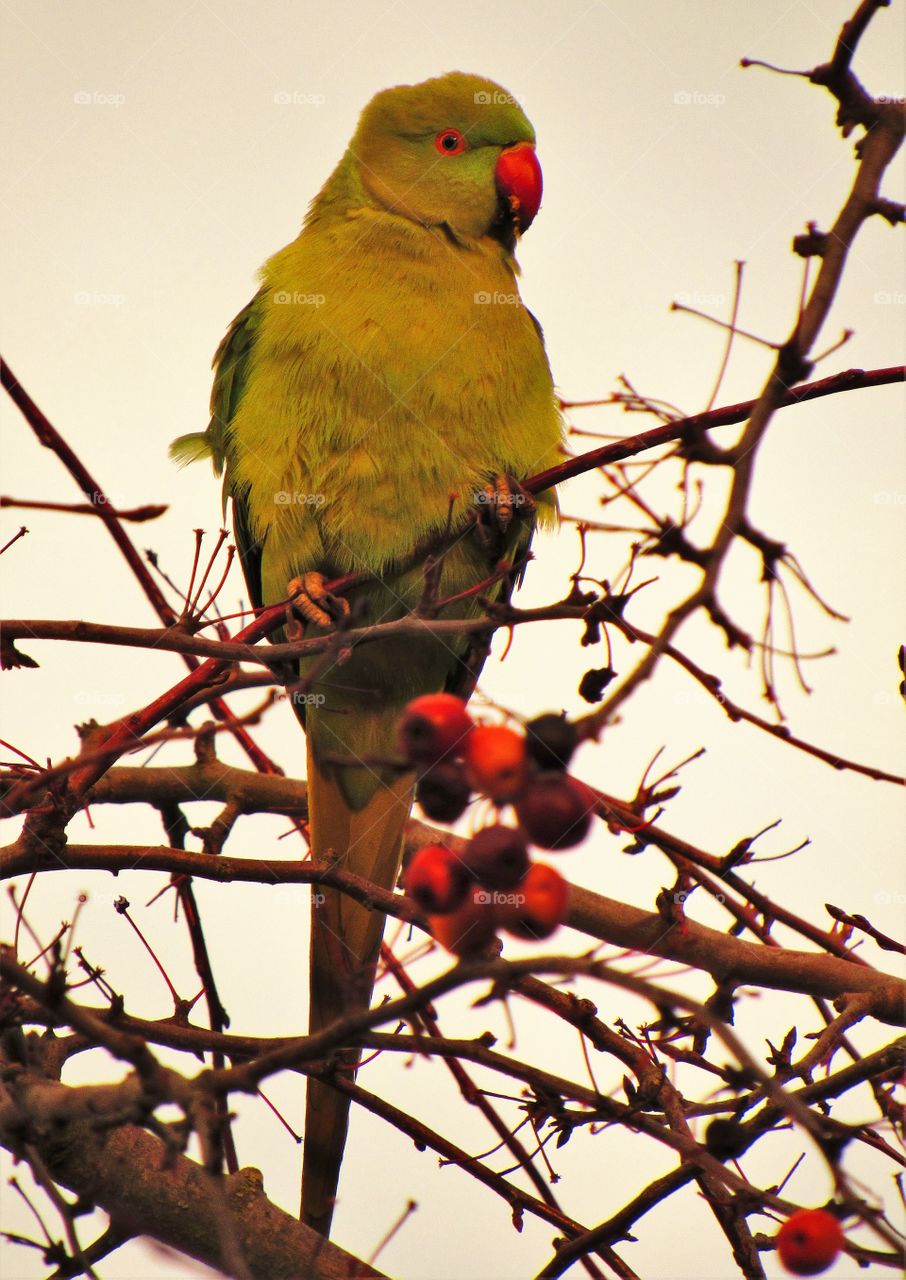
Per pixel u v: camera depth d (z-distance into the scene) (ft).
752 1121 15.60
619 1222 16.05
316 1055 11.27
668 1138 15.05
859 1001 17.75
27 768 17.25
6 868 16.89
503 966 10.66
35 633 15.81
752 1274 15.72
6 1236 14.06
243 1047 17.20
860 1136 14.62
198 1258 17.13
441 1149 18.02
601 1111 16.31
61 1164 16.60
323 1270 17.22
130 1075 13.26
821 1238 13.29
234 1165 19.44
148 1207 16.90
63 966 11.62
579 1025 18.11
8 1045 15.66
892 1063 15.42
